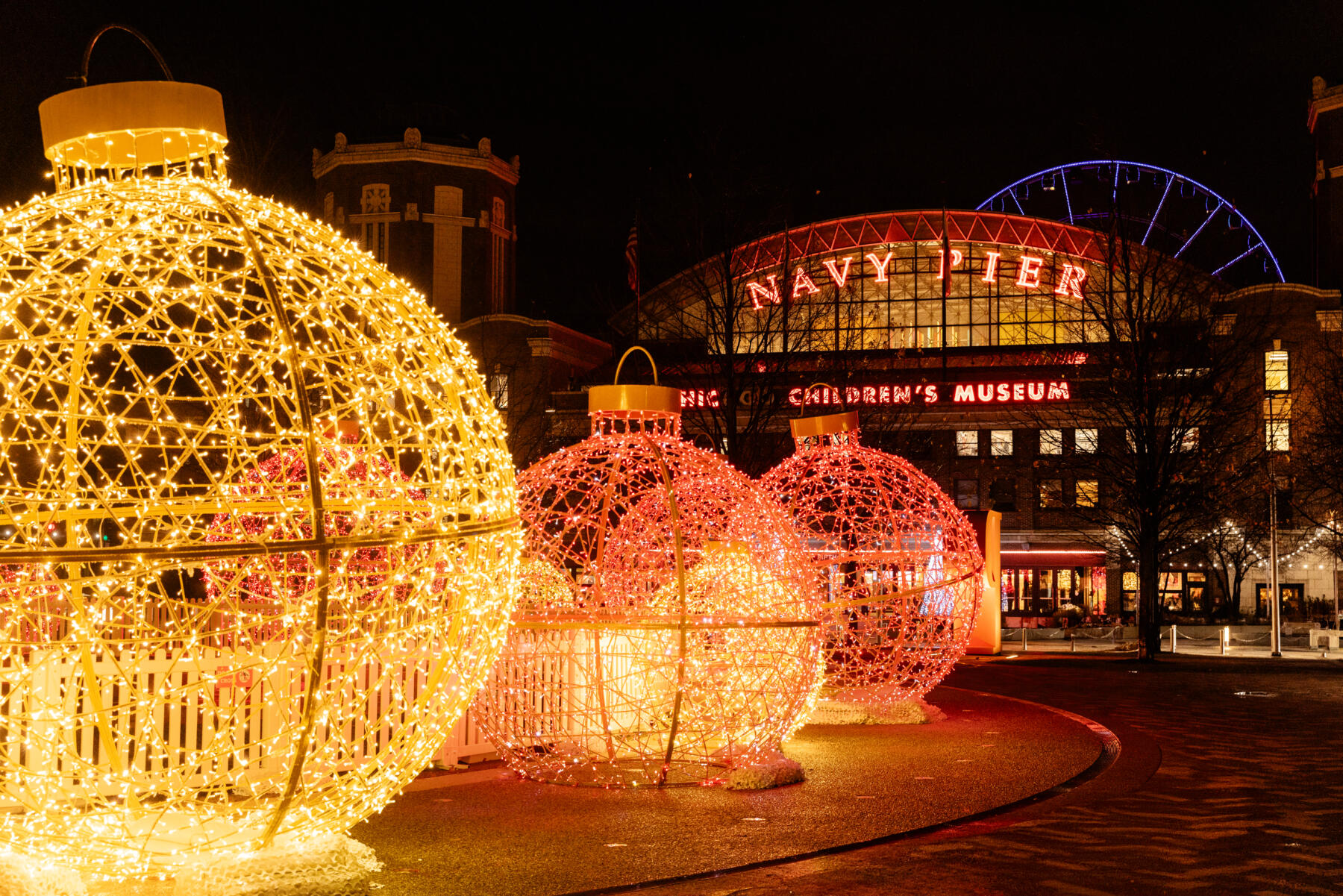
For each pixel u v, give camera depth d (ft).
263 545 18.76
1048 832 27.17
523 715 32.91
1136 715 51.62
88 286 20.40
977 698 56.95
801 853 24.49
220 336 21.06
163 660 27.76
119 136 21.66
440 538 20.97
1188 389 99.30
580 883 21.84
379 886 21.45
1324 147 153.99
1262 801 31.04
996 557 89.04
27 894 19.58
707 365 81.92
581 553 40.96
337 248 22.84
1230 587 148.46
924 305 160.15
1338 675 75.77
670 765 32.81
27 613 20.77
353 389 22.68
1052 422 144.66
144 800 26.96
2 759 19.76
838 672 45.88
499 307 154.51
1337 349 134.92
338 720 21.01
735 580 33.78
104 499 20.03
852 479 52.65
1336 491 105.60
